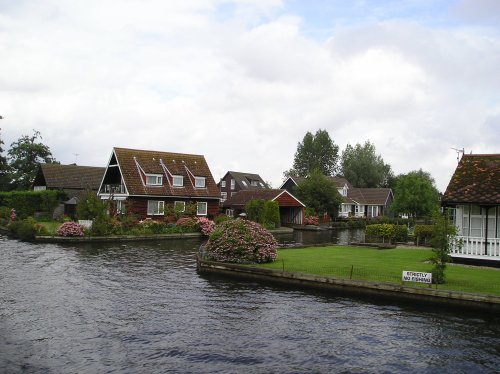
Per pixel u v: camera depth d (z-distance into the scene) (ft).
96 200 128.98
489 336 42.45
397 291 54.80
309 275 62.13
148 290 60.03
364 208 271.08
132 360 36.04
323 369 34.94
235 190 300.40
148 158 164.35
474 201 71.87
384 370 34.94
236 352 38.01
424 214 179.52
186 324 45.24
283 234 160.15
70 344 39.29
